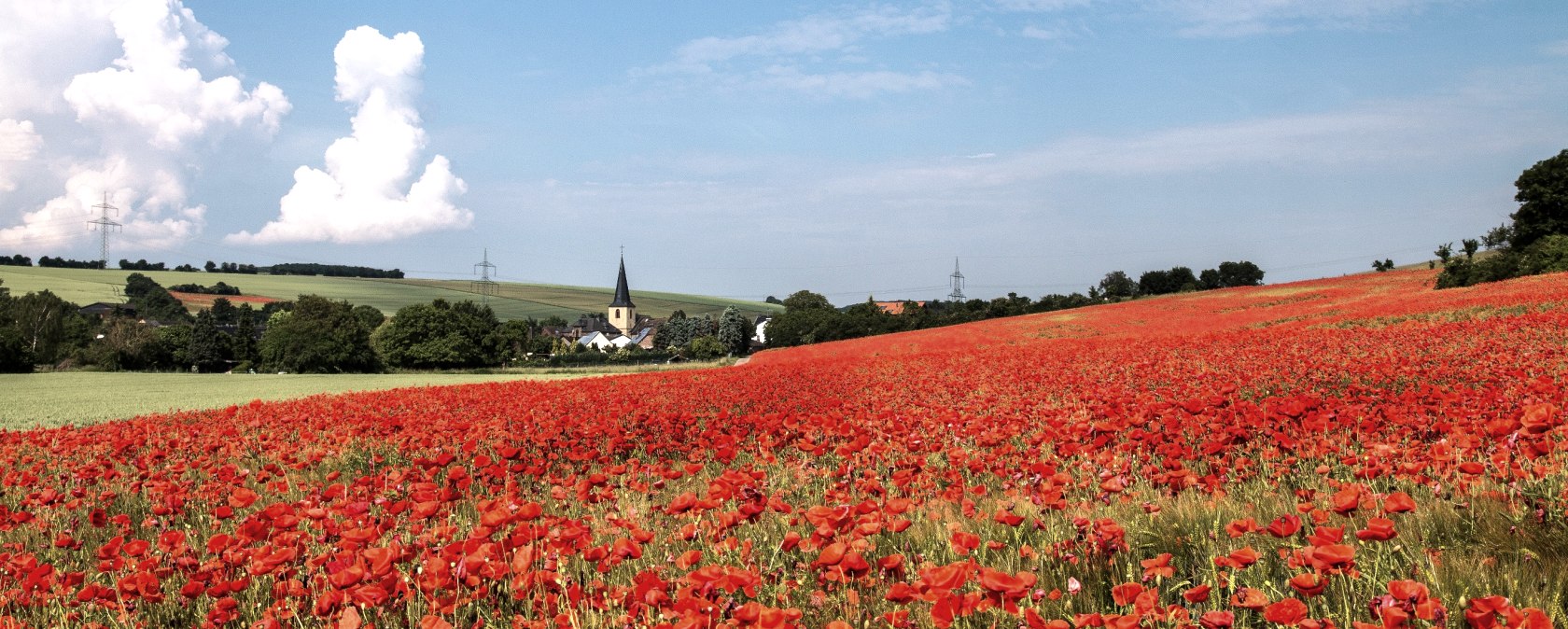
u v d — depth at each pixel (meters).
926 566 3.83
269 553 4.58
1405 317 30.38
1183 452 6.67
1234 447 6.92
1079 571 4.35
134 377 66.38
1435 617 2.62
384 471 7.12
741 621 2.97
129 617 4.66
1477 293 36.78
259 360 96.56
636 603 3.55
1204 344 24.09
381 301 187.62
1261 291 73.50
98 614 4.97
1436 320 28.83
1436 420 7.12
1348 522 4.46
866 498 5.68
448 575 3.83
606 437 11.27
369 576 3.78
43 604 4.75
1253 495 5.88
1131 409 8.95
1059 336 51.50
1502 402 8.03
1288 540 4.03
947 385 16.86
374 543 4.68
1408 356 16.91
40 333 94.44
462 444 11.44
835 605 3.80
